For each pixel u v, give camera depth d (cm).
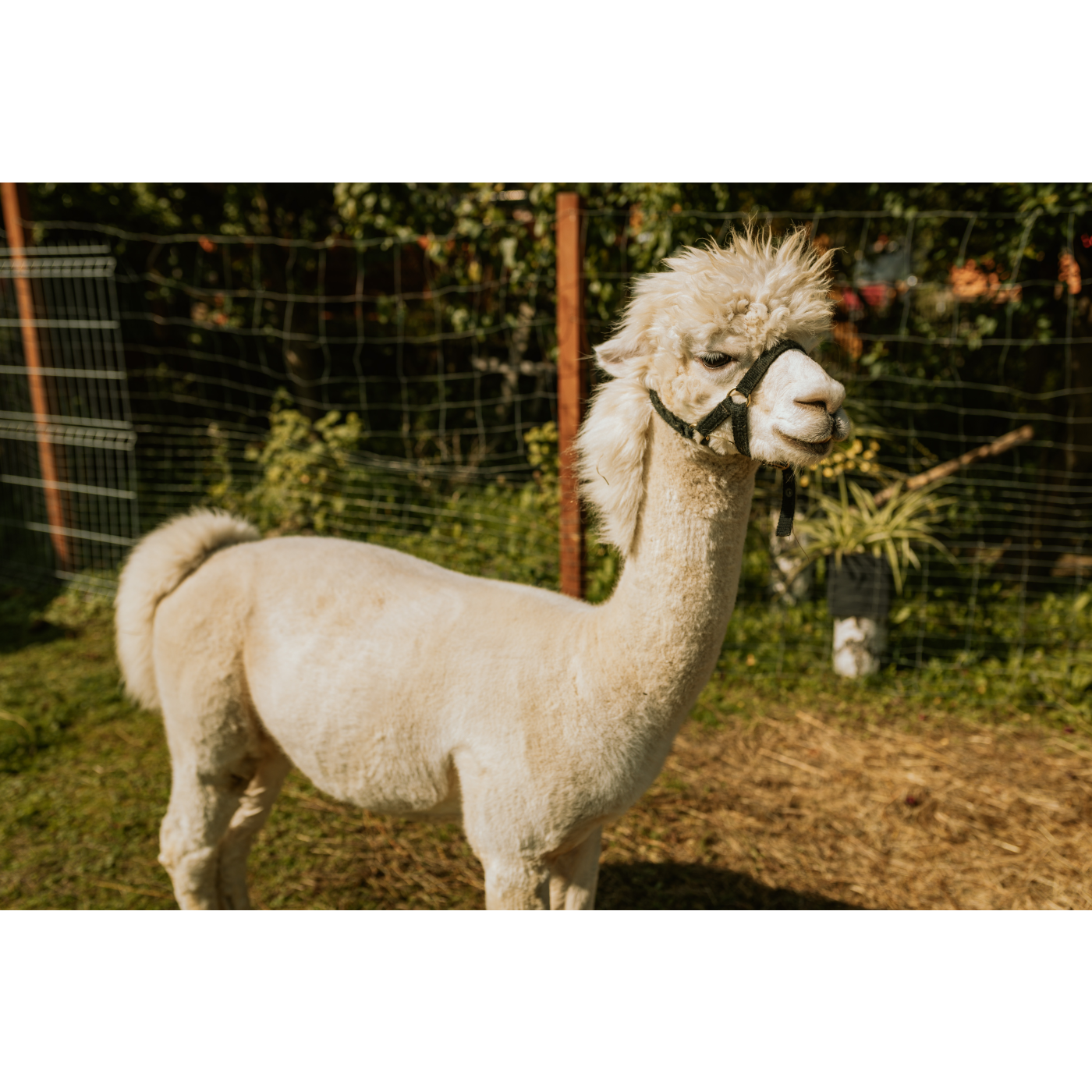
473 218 637
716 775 394
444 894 318
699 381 176
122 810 366
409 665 217
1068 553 628
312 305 890
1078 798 373
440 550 581
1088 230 550
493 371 838
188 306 943
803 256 178
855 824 357
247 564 249
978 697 460
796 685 477
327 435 656
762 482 536
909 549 475
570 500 272
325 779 233
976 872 327
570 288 427
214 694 242
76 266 696
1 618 581
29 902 307
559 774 200
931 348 671
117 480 680
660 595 190
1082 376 621
